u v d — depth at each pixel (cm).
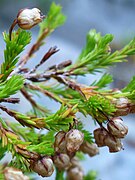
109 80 26
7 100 22
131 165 79
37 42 28
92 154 25
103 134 22
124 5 124
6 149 21
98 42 26
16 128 25
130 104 22
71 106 22
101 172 76
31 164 20
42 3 105
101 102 22
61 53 88
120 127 21
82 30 111
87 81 63
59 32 104
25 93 27
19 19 22
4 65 22
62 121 21
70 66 26
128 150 81
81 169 29
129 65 90
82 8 115
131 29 113
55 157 23
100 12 118
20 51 22
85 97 23
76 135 20
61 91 26
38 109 27
